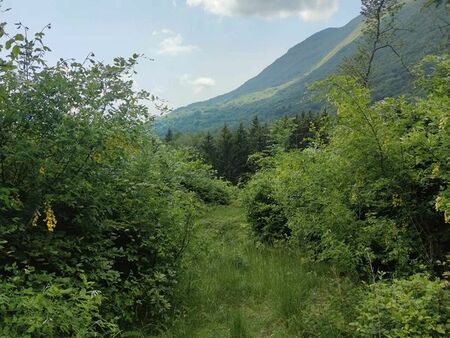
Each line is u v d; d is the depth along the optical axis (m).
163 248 5.34
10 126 4.05
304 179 6.81
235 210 15.16
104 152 4.47
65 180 4.21
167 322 5.00
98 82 4.70
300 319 4.92
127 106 4.86
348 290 5.02
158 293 4.91
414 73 6.03
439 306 3.55
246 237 9.84
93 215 4.50
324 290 5.92
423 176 5.31
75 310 3.37
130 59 4.78
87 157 4.32
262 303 5.74
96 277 4.28
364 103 5.30
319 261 6.64
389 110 5.88
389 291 3.90
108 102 4.67
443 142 4.62
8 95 3.94
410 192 5.43
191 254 6.16
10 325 2.92
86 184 4.27
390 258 5.24
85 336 3.40
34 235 4.13
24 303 2.96
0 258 3.94
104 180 4.86
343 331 4.20
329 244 6.16
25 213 4.12
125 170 5.35
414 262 5.27
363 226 5.71
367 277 5.77
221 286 6.24
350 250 5.51
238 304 5.73
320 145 7.02
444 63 5.19
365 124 5.34
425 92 5.76
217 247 8.49
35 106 4.13
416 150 5.04
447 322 3.42
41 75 4.18
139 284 4.96
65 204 4.46
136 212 5.30
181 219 5.79
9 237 3.97
